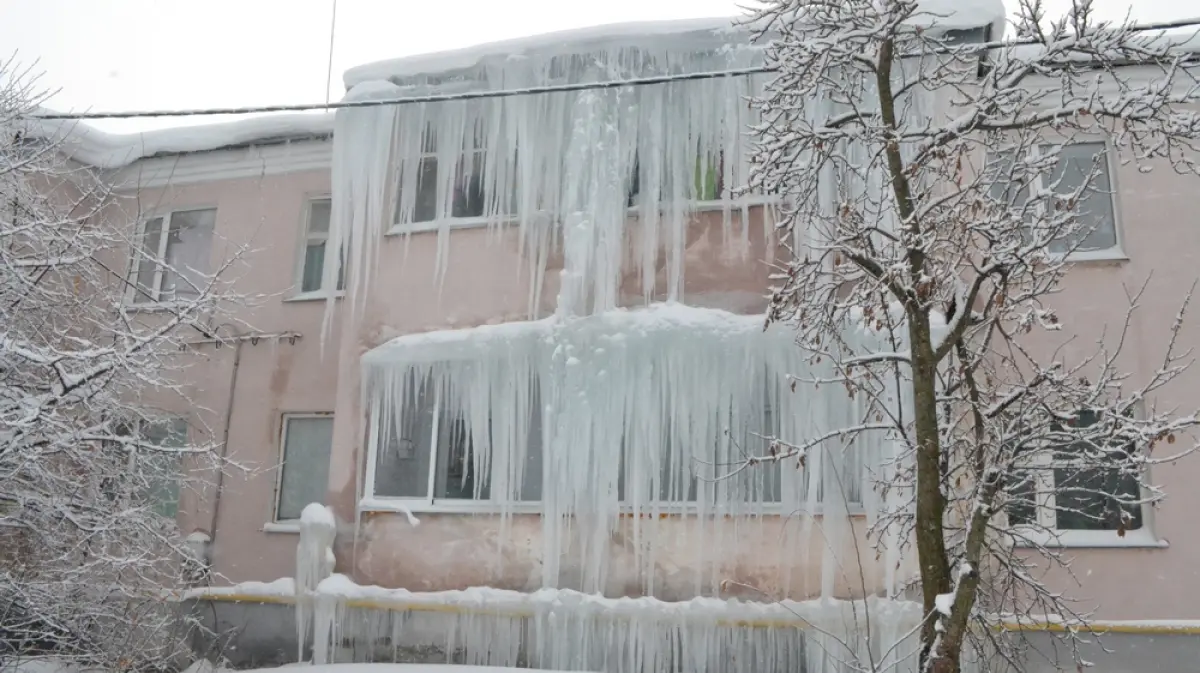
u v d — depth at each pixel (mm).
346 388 10898
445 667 9023
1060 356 9352
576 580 9375
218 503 12352
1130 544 8828
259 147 13305
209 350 13008
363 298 11039
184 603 10953
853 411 8992
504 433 9922
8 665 8250
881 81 6508
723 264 9867
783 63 6688
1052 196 6301
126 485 9133
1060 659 8523
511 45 10820
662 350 9516
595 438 9531
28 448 7516
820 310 6645
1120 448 6164
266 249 13148
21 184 8953
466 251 10703
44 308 8914
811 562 8867
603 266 10023
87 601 8742
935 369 6113
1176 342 9273
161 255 13430
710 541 9156
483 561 9734
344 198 11305
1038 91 6594
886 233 6098
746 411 9266
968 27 9406
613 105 10367
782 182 6668
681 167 10141
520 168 10609
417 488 10266
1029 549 8820
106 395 8508
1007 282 5965
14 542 8602
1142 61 6590
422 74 11180
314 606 10102
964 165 9062
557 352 9812
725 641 8805
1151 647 8508
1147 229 9594
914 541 8547
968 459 6520
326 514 10516
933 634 5746
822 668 8508
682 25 10273
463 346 10188
